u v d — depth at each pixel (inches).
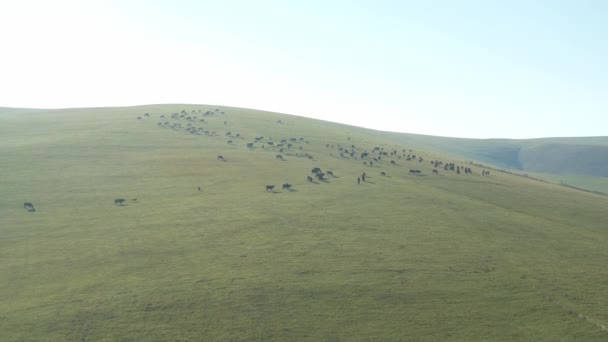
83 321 1498.5
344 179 3567.9
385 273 1884.8
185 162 3870.6
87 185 3193.9
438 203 3041.3
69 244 2194.9
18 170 3464.6
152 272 1876.2
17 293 1707.7
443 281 1828.2
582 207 3535.9
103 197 2950.3
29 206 2731.3
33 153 3956.7
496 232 2532.0
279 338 1414.9
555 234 2600.9
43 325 1473.9
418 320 1530.5
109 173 3499.0
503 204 3307.1
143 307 1584.6
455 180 3998.5
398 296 1692.9
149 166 3727.9
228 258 2015.3
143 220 2536.9
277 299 1647.4
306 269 1903.3
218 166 3782.0
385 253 2105.1
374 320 1526.8
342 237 2301.9
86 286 1753.2
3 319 1512.1
